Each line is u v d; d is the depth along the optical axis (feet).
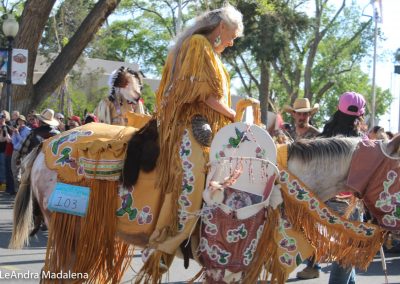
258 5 87.15
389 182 14.35
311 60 135.95
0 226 34.63
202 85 15.03
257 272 14.55
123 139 15.74
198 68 15.06
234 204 14.55
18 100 58.34
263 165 14.64
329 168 15.10
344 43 144.56
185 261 15.66
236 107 15.46
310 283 23.99
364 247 14.75
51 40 120.26
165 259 14.98
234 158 14.73
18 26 54.95
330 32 145.07
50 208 15.67
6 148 51.13
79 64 123.34
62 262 15.67
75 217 15.67
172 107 15.35
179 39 15.78
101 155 15.53
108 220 15.48
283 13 100.42
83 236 15.49
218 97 15.23
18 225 16.97
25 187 16.93
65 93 108.06
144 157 15.37
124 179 15.37
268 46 98.68
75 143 15.98
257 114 15.39
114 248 15.84
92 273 15.64
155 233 14.96
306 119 24.68
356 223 14.66
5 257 26.43
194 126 15.25
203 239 14.74
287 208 14.71
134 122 17.08
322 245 14.82
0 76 54.03
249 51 105.91
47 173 16.16
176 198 14.99
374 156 14.56
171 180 15.05
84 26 59.36
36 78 124.88
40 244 29.55
